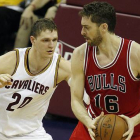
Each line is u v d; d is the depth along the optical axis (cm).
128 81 1115
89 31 1082
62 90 1716
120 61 1104
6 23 2066
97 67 1123
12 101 1185
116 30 1611
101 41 1096
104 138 1074
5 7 2062
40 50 1130
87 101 1348
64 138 1650
